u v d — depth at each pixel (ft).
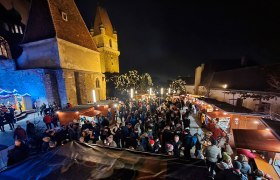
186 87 161.99
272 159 21.84
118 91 111.45
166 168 7.98
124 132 28.27
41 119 50.16
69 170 8.11
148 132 28.02
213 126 36.32
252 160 22.77
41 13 63.77
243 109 38.47
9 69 58.23
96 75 80.64
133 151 9.83
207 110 49.16
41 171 8.12
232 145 32.32
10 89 58.80
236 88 60.34
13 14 76.69
